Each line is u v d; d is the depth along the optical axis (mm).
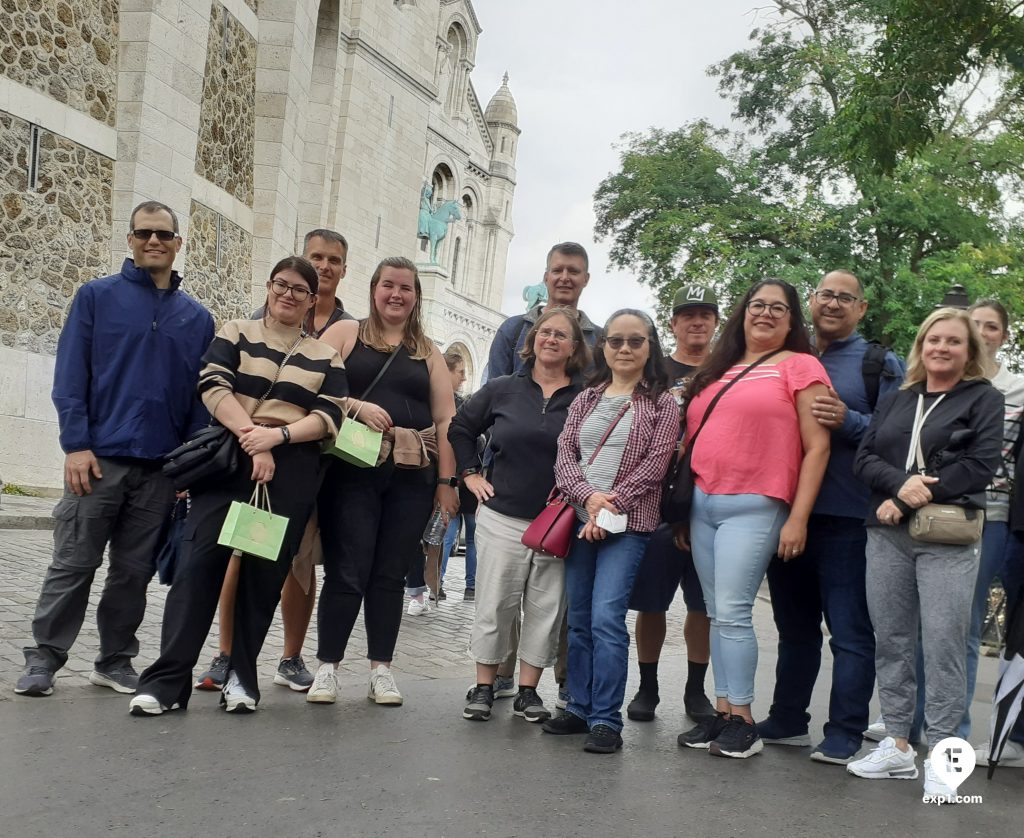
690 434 4789
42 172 12023
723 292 21359
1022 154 20391
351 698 5086
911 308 20062
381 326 5145
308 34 17672
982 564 4926
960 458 4133
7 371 11812
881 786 4160
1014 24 11125
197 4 14055
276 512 4578
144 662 5484
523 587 5000
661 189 22875
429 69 30781
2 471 11844
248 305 16500
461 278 41188
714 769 4254
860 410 4832
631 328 4793
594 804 3611
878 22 21328
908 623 4344
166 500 4879
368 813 3320
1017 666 4441
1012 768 4695
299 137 17703
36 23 11812
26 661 4715
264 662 5852
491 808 3467
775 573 4934
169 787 3441
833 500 4629
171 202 13820
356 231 27812
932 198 19875
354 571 4895
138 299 4824
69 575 4656
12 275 11781
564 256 5695
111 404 4750
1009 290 18797
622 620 4578
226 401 4508
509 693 5555
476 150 41094
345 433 4691
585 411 4879
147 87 13055
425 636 7438
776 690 4965
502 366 5855
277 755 3914
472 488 5082
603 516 4516
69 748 3797
